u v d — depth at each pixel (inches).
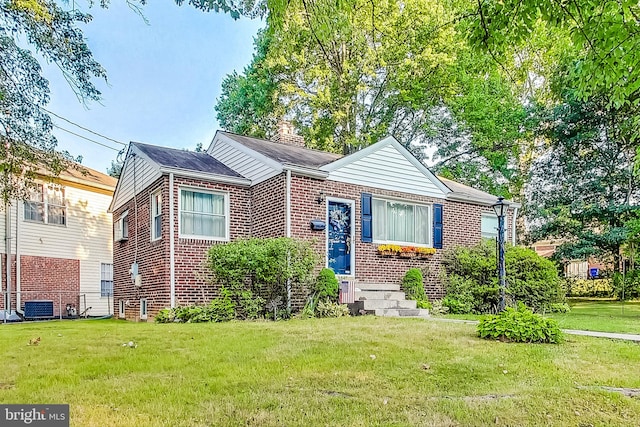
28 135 294.0
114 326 361.4
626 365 205.0
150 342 254.5
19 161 311.9
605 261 869.8
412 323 331.6
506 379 181.3
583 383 177.0
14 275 629.6
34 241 658.2
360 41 584.7
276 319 397.7
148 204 478.6
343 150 859.4
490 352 226.7
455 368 195.6
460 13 382.0
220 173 474.9
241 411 140.3
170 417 134.8
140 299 490.0
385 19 703.1
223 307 405.4
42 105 280.4
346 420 134.7
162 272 431.2
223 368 192.1
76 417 133.6
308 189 452.4
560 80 750.5
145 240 482.6
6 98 257.1
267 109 872.3
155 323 388.8
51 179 376.5
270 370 188.9
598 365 204.5
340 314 415.2
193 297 433.7
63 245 697.0
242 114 933.2
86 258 727.7
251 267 410.3
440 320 365.4
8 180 350.9
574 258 839.7
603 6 158.6
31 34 239.1
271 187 458.0
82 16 247.4
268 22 186.1
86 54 254.8
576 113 775.7
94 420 131.3
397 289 492.1
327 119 845.2
